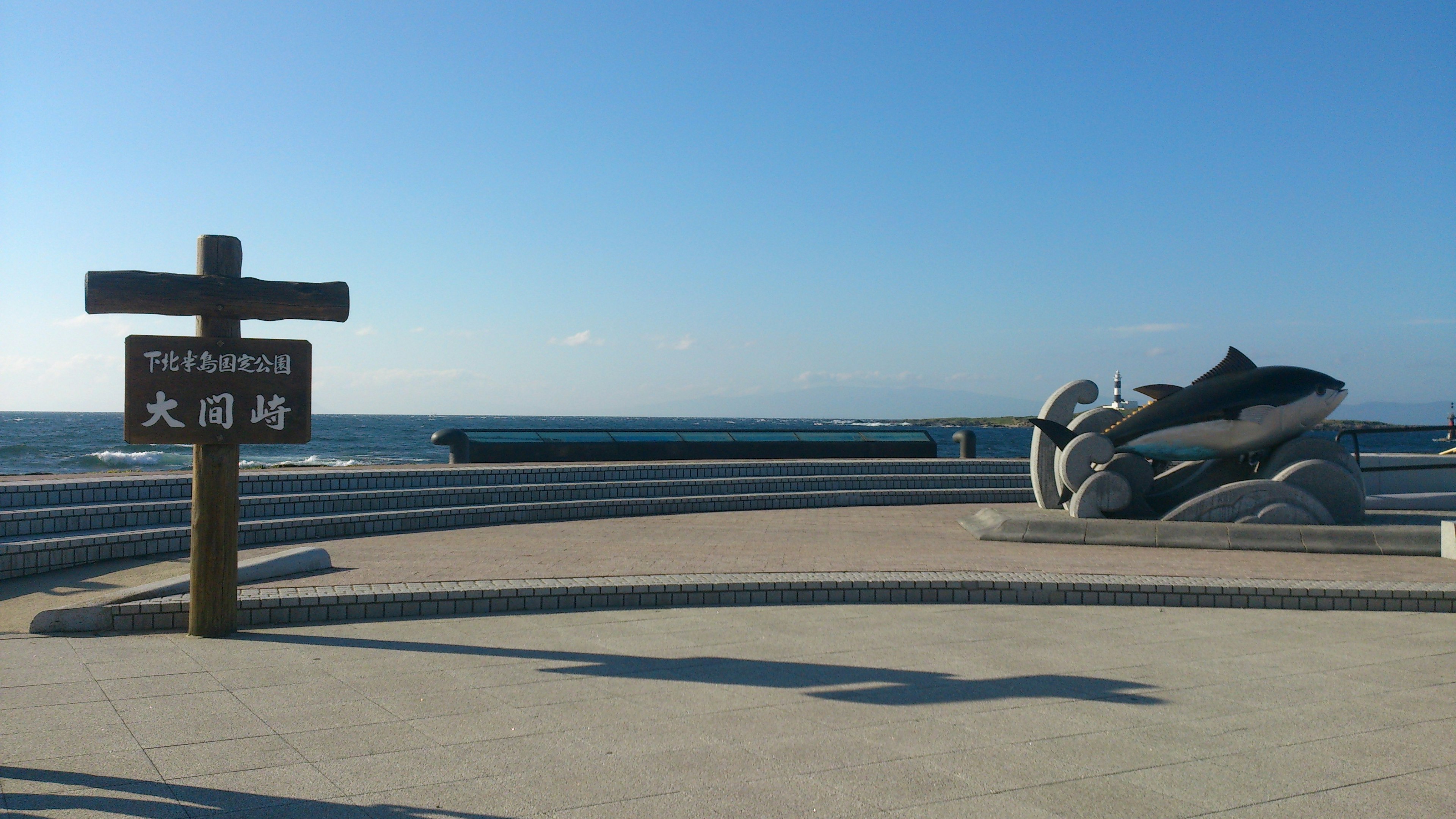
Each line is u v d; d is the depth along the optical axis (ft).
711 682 19.27
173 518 38.01
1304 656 22.30
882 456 74.33
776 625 25.23
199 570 23.07
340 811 12.34
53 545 32.04
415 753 14.76
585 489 50.83
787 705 17.70
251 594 25.08
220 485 23.18
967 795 13.32
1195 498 39.63
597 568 31.17
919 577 29.22
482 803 12.74
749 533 42.32
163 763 14.07
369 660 20.94
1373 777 14.29
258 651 21.68
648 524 46.09
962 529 44.29
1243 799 13.34
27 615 25.98
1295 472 39.75
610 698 18.07
